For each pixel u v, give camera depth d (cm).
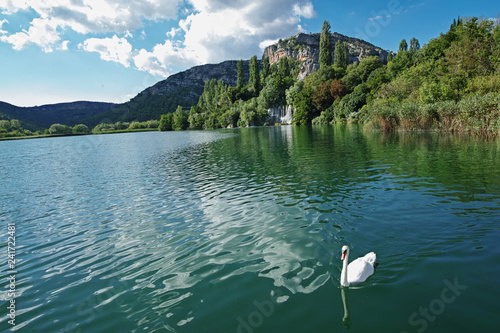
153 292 769
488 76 4053
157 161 3422
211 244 1023
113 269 916
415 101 4562
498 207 1128
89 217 1473
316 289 714
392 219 1088
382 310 622
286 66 15750
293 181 1819
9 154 5766
